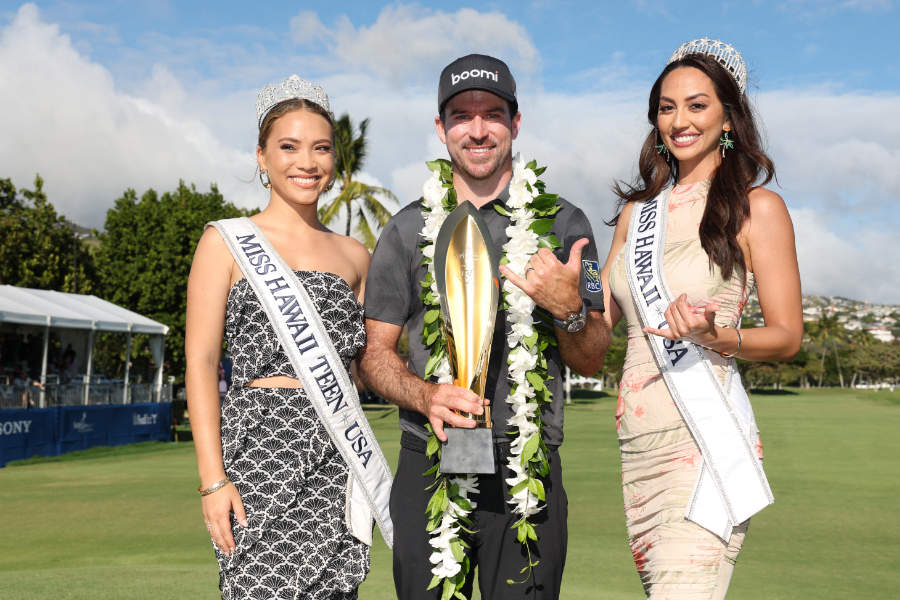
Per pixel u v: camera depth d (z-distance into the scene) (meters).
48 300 15.22
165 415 16.84
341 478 2.24
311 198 2.34
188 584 4.00
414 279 2.19
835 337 126.38
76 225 30.69
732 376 2.15
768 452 13.31
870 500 7.54
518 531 1.98
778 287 2.08
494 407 2.06
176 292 27.41
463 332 1.94
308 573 2.13
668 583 2.08
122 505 7.36
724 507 2.05
